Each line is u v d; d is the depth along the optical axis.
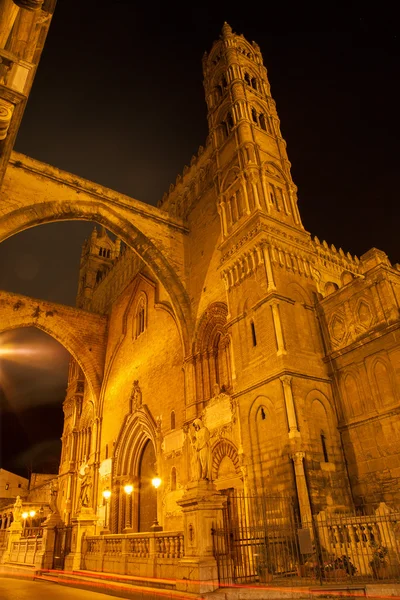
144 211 34.91
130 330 42.28
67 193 31.98
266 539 15.02
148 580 15.91
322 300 24.30
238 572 15.45
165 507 29.27
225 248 28.64
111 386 42.91
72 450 47.16
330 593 12.20
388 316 20.25
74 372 52.41
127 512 34.31
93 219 33.44
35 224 30.94
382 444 19.14
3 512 54.53
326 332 23.53
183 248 35.50
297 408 20.45
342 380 21.83
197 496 14.30
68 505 44.25
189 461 27.70
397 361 19.34
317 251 34.56
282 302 23.41
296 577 14.85
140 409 35.84
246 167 28.70
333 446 20.59
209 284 31.31
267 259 24.59
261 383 22.28
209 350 29.55
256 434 22.00
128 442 36.97
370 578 13.67
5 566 29.27
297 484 18.84
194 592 12.91
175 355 33.41
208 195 34.50
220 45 37.75
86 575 19.80
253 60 36.84
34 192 30.58
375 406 19.88
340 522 15.55
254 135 30.66
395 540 13.73
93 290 56.59
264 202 27.28
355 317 22.09
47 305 45.81
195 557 13.59
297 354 22.11
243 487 21.98
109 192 33.84
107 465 38.84
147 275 40.91
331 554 15.29
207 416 26.78
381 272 21.06
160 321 36.81
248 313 24.98
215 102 36.12
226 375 27.48
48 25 11.09
